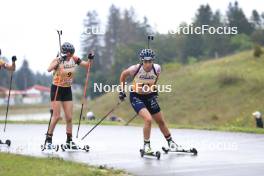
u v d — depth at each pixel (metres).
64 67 26.66
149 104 25.94
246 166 22.20
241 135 34.97
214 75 136.00
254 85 123.31
